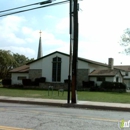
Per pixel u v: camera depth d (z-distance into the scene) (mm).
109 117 9594
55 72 42750
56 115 9664
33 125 7340
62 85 39656
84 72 40531
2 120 8117
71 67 15227
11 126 7105
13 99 16469
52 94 24141
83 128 7062
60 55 42469
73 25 14992
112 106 13117
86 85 38312
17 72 46594
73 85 14648
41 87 41438
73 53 14875
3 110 10969
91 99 18328
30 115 9461
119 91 35312
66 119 8648
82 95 23953
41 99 16844
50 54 43250
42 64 44156
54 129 6836
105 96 22844
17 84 45656
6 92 26281
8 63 57438
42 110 11469
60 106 14234
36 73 44594
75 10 14961
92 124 7758
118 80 42438
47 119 8531
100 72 40375
